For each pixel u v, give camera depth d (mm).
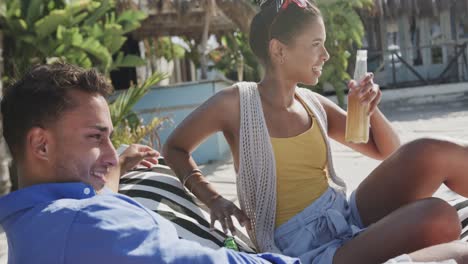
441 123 10461
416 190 2014
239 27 9172
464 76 17672
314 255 1980
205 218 2273
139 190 2307
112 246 1186
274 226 2139
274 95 2178
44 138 1269
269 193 2111
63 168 1288
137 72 13211
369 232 1863
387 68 17938
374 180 2135
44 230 1204
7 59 7145
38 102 1254
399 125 10859
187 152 2238
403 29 17875
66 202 1241
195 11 10906
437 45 17734
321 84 14336
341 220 2074
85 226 1197
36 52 7258
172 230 1333
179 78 17594
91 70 1344
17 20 6836
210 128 2199
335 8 13094
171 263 1210
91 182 1324
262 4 2207
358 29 13344
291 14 2082
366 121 2033
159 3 9461
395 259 1531
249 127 2113
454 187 2016
